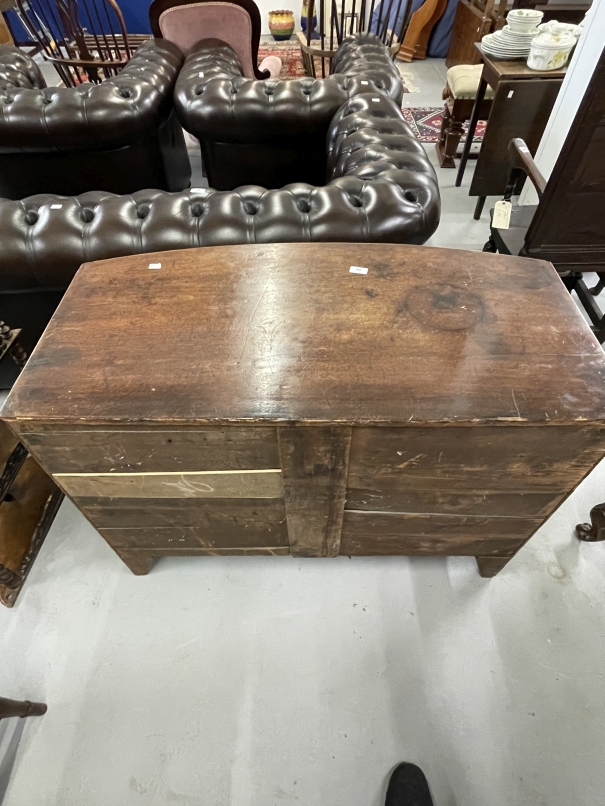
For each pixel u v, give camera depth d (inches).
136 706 45.2
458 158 116.2
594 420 29.9
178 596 51.9
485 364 32.9
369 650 48.2
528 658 47.4
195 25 104.0
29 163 86.7
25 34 175.8
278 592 52.1
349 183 48.4
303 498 39.6
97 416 30.5
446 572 53.3
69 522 58.0
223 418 30.3
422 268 40.2
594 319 70.7
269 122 79.9
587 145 51.9
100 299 38.4
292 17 177.8
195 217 48.0
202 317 36.4
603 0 65.9
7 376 64.9
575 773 41.6
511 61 87.7
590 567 53.2
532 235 62.3
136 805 40.5
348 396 31.2
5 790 41.4
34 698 45.8
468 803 40.4
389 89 80.9
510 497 38.7
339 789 40.9
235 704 45.2
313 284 38.9
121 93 79.4
